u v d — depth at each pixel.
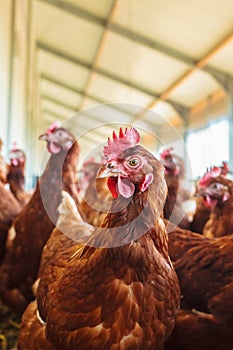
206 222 1.01
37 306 0.56
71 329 0.47
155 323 0.47
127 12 2.60
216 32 2.39
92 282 0.46
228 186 0.89
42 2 2.94
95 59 3.63
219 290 0.62
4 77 1.64
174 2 2.21
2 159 1.08
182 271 0.66
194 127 3.72
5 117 1.69
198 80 3.16
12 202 0.98
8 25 1.76
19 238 0.82
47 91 4.97
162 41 2.81
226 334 0.62
